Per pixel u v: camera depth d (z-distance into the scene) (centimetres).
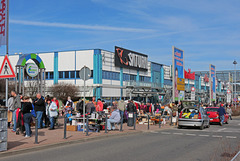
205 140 1391
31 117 1285
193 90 3089
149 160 863
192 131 1897
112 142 1266
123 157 903
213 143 1279
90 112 1664
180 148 1116
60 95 4044
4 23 1151
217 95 8300
